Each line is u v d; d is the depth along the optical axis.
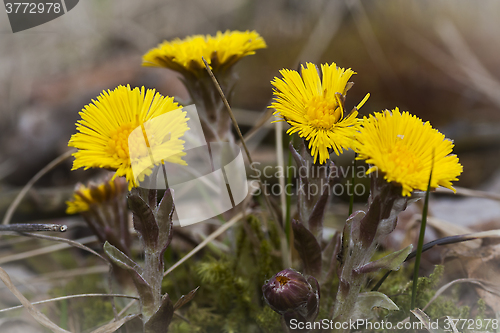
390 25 0.89
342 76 0.41
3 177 0.69
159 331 0.41
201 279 0.46
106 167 0.40
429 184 0.40
